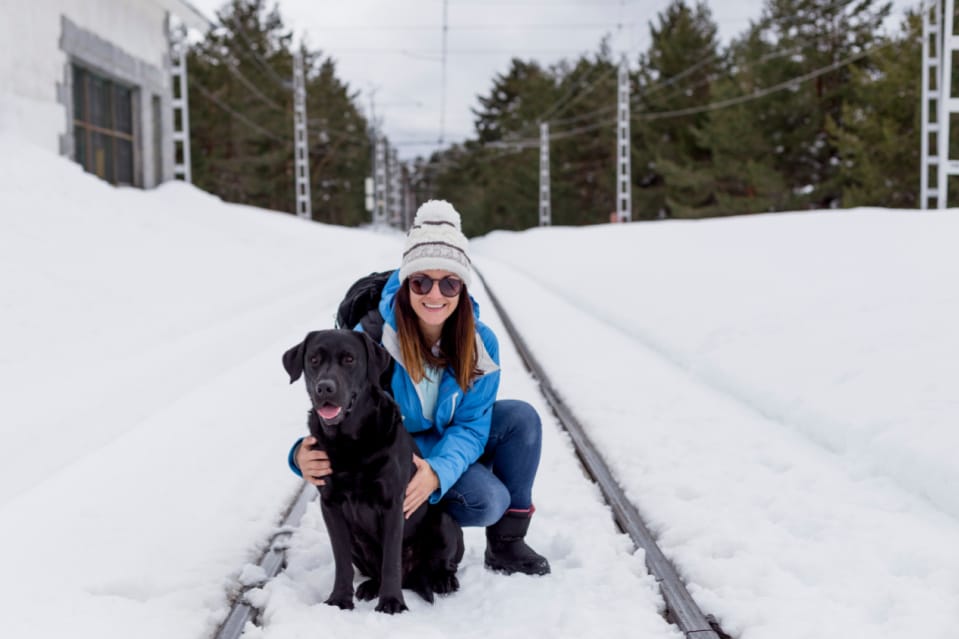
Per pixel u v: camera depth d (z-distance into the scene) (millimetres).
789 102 41156
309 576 3545
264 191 59562
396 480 3035
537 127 69188
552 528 4168
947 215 12977
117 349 7480
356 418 2945
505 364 8648
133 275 10172
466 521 3484
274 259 16797
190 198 21594
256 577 3535
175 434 5625
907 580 3291
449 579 3420
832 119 40625
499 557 3637
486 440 3537
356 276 18062
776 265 12164
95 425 5539
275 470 5012
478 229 80750
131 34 19766
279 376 7500
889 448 4660
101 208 12438
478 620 3166
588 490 4738
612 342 10133
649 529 4172
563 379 7820
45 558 3654
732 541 3785
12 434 5039
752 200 41906
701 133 46156
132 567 3607
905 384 5488
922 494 4242
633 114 56062
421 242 3271
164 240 12820
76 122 17438
